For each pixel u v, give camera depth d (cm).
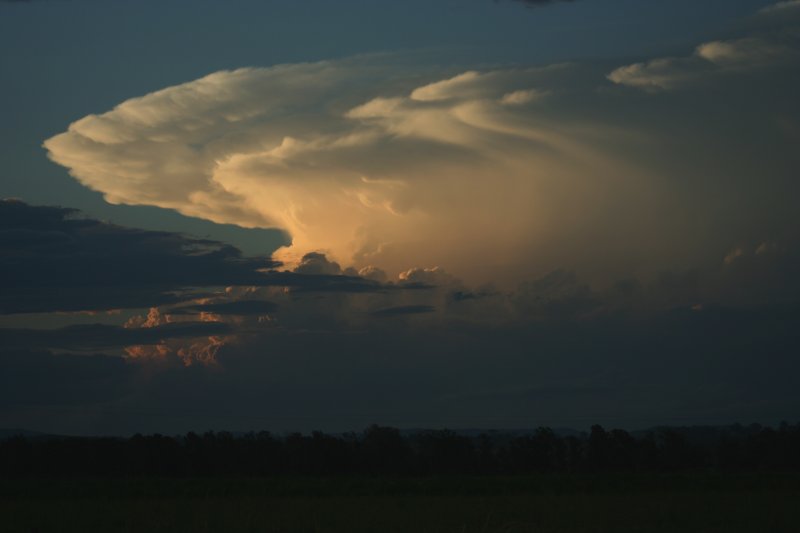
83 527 4097
